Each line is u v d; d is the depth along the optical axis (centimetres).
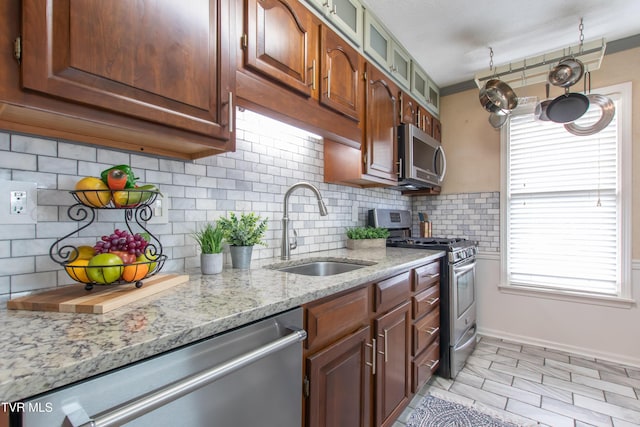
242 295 86
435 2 174
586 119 225
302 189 179
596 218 229
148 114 77
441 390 187
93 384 49
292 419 88
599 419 158
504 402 174
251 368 75
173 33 83
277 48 116
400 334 152
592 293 230
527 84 241
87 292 78
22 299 71
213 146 96
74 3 65
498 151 269
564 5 176
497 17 186
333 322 105
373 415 131
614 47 219
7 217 79
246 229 128
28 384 41
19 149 81
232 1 99
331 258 170
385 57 197
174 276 99
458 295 208
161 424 57
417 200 311
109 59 70
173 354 59
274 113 116
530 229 255
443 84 288
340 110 151
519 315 259
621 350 219
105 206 88
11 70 58
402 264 148
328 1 143
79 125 79
